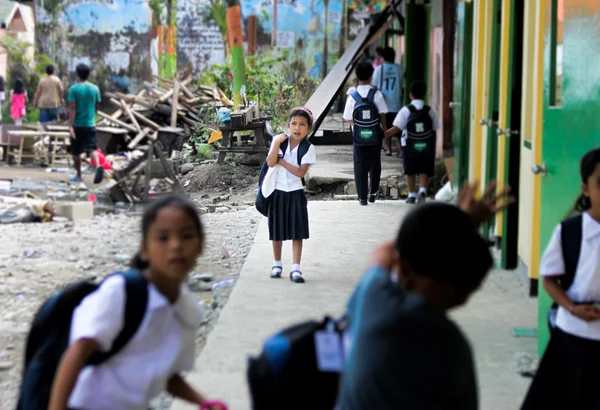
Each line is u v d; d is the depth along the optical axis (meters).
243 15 31.06
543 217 5.64
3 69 25.23
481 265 2.31
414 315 2.19
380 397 2.17
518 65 7.54
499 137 7.82
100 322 2.75
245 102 15.02
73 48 31.75
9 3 27.50
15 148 18.66
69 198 13.98
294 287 7.16
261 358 2.44
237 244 9.39
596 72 4.47
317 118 13.88
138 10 31.66
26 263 8.91
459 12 10.54
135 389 2.85
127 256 9.30
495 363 5.25
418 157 11.37
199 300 7.13
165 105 18.91
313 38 31.30
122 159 17.62
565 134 5.07
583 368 3.54
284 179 7.35
